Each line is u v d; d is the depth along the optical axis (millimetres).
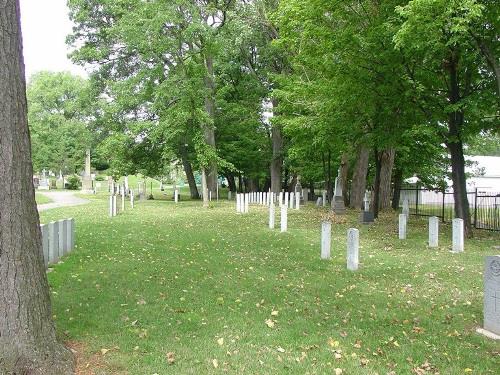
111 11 31031
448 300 7723
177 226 16453
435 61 14688
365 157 27188
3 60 4258
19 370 4188
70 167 57219
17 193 4328
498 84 13383
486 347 5805
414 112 16703
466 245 13234
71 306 6727
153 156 35125
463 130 15156
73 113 56844
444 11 11352
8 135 4289
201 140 26406
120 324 6023
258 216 20844
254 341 5613
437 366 5168
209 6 26594
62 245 10406
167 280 8445
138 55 31625
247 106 37719
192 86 25438
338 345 5605
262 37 33750
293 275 9305
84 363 4797
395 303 7539
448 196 36688
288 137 35938
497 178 49438
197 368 4812
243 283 8398
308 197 43000
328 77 17562
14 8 4344
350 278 9172
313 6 16141
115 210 20281
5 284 4227
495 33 13852
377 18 14992
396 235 15273
